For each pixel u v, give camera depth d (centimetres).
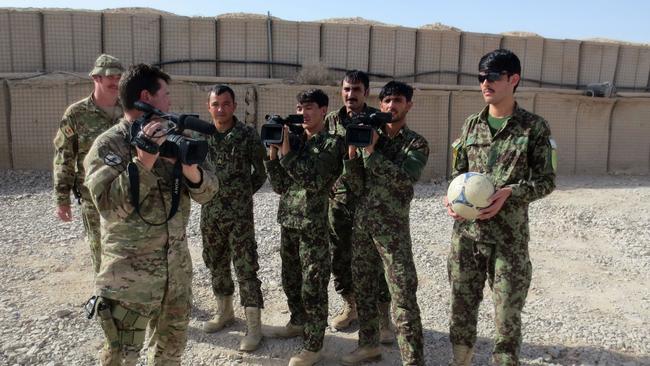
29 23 1116
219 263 423
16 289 504
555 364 388
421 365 339
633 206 986
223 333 429
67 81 1045
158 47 1184
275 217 792
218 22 1208
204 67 1213
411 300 339
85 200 398
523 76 1418
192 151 246
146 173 258
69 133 397
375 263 366
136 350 265
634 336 438
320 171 364
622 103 1431
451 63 1356
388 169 336
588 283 577
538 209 940
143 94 264
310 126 380
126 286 257
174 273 271
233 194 401
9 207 820
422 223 814
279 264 595
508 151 320
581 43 1457
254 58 1229
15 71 1119
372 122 334
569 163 1400
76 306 467
